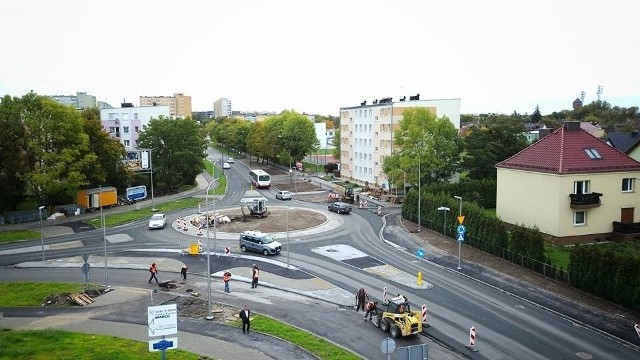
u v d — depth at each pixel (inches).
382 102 3705.7
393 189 3117.6
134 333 1085.1
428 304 1277.1
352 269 1601.9
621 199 1903.3
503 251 1684.3
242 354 975.6
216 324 1138.0
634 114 6919.3
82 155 2687.0
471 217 1884.8
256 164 5374.0
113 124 4569.4
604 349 1013.2
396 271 1576.0
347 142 4106.8
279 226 2266.2
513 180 2054.6
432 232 2130.9
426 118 2738.7
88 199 2743.6
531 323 1148.5
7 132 2455.7
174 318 805.9
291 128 4515.3
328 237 2054.6
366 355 983.0
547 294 1343.5
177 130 3479.3
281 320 1172.5
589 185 1852.9
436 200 2161.7
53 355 945.5
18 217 2468.0
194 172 3558.1
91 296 1344.7
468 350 1008.2
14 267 1672.0
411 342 1047.0
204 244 1957.4
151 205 2950.3
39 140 2534.5
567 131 1966.0
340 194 3144.7
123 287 1432.1
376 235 2085.4
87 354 954.7
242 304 1285.7
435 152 2728.8
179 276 1545.3
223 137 7303.2
